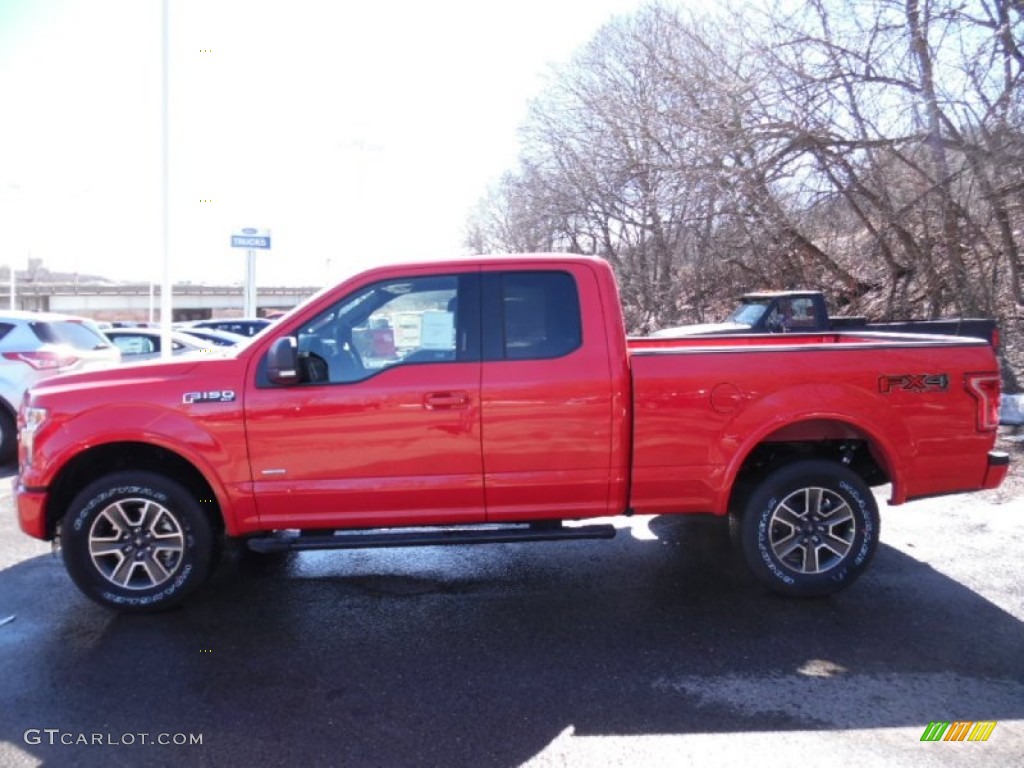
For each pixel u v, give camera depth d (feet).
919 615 13.80
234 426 13.35
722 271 61.11
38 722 10.51
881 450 14.32
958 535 18.31
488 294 13.91
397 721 10.48
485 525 14.61
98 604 13.93
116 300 192.24
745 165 52.47
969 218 44.83
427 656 12.45
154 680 11.67
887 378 14.15
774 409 13.88
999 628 13.23
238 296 193.88
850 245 55.06
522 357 13.71
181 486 13.76
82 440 13.30
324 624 13.73
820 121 47.67
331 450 13.48
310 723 10.45
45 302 189.16
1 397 26.89
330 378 13.67
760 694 11.10
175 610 14.38
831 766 9.35
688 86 56.24
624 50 71.36
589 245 81.35
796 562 14.58
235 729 10.33
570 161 78.02
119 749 9.87
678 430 13.84
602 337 13.83
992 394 14.57
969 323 33.32
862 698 10.96
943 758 9.49
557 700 11.01
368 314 13.91
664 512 14.26
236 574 16.34
